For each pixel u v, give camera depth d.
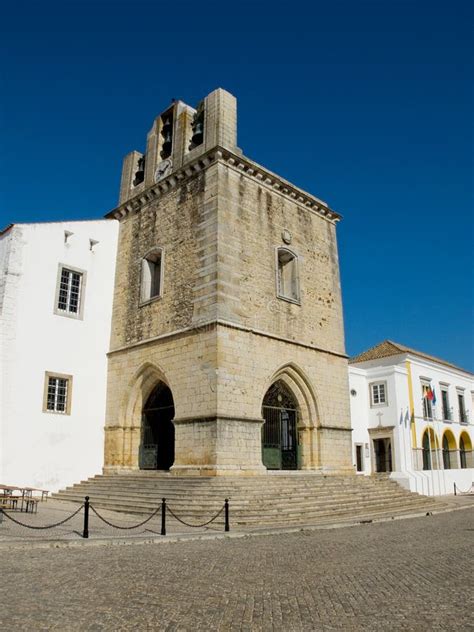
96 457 24.89
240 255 22.98
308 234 27.33
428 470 36.28
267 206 25.14
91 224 27.09
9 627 6.18
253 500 17.69
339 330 27.64
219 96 24.47
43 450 23.00
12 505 18.84
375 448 37.19
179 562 10.30
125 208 28.16
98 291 26.78
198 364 21.48
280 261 26.41
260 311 23.23
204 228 23.05
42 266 24.50
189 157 25.16
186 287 23.16
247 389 21.55
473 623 6.52
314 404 24.98
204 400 20.78
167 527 15.08
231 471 19.95
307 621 6.61
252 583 8.64
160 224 25.77
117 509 18.59
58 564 9.85
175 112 27.08
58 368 24.25
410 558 11.14
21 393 22.66
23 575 8.84
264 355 22.77
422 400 39.06
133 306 26.02
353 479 23.81
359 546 12.77
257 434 21.41
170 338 23.11
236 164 23.98
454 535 14.94
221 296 21.56
